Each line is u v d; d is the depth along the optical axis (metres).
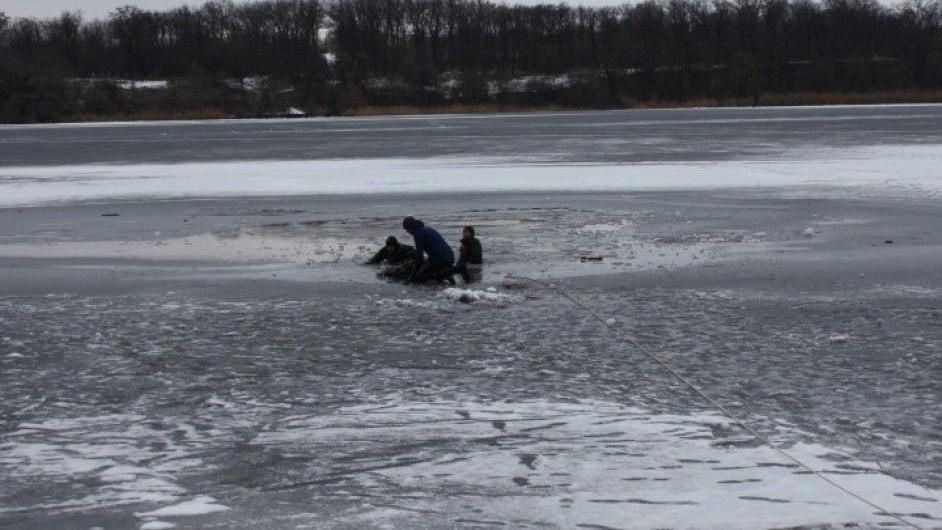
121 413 11.10
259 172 43.78
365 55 148.62
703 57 141.12
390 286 18.61
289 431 10.40
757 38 147.50
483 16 158.12
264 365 13.07
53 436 10.34
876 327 14.82
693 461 9.35
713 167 42.66
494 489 8.79
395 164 46.94
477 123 93.50
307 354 13.62
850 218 27.08
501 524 8.07
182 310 16.64
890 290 17.59
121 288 18.67
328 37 160.88
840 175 38.41
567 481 8.93
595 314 15.90
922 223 25.83
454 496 8.65
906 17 145.88
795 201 31.03
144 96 128.38
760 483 8.80
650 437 10.02
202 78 133.25
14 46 152.50
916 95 125.75
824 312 15.91
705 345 13.83
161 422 10.76
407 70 134.62
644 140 62.09
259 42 153.12
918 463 9.27
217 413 11.05
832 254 21.50
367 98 131.12
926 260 20.53
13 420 10.86
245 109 126.00
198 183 39.22
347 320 15.67
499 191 34.91
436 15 158.38
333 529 8.02
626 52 141.62
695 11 152.12
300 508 8.45
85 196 35.03
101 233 26.06
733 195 32.91
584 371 12.57
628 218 27.70
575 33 154.38
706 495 8.56
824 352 13.39
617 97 129.38
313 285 18.73
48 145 67.31
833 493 8.57
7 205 32.69
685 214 28.42
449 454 9.65
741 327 14.94
